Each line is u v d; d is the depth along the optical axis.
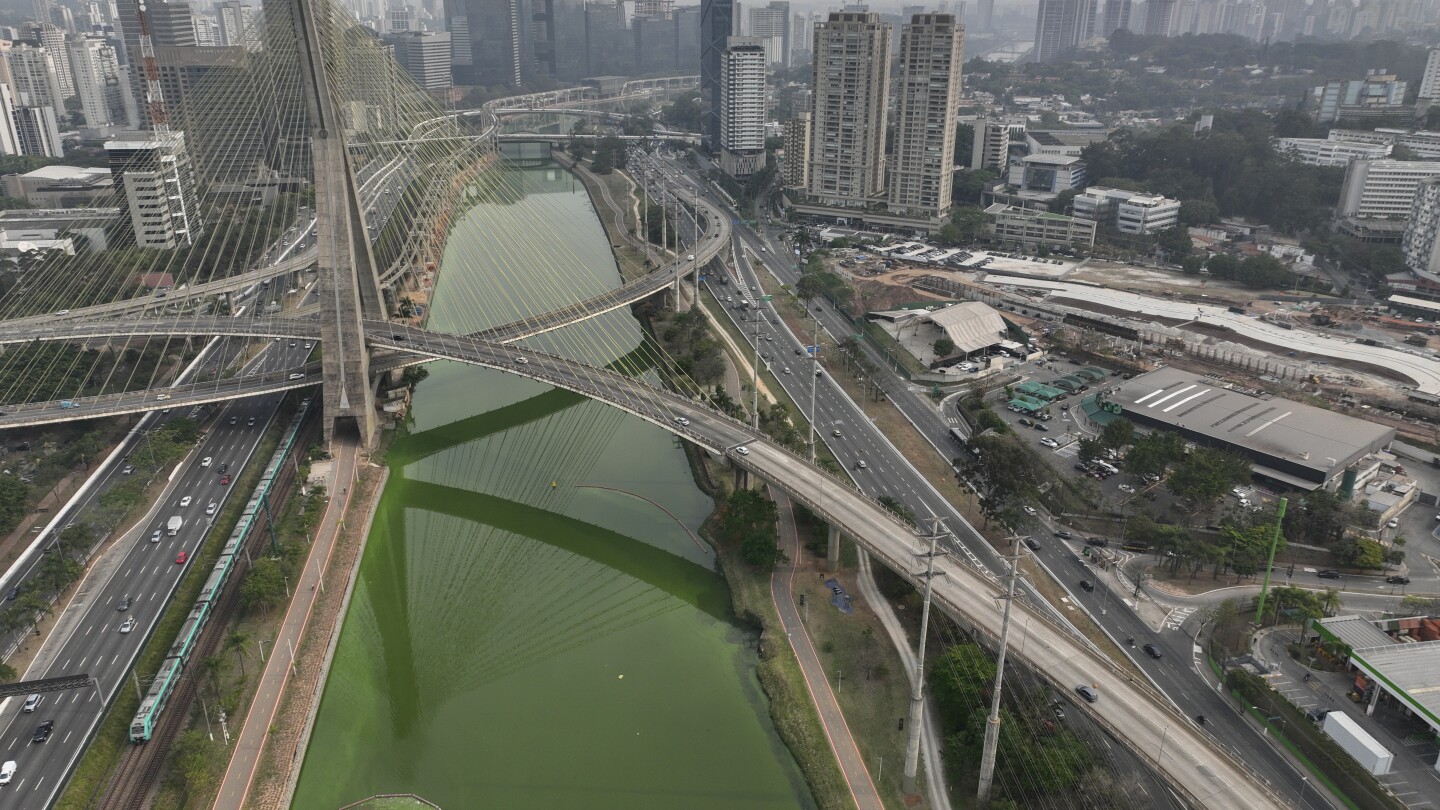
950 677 174.62
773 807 161.62
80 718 171.12
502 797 163.62
